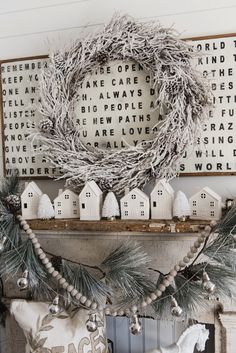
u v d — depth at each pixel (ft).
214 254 3.45
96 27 4.37
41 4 4.53
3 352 4.88
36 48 4.58
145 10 4.23
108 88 4.31
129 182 3.97
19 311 3.95
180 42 3.77
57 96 4.11
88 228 3.82
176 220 3.72
